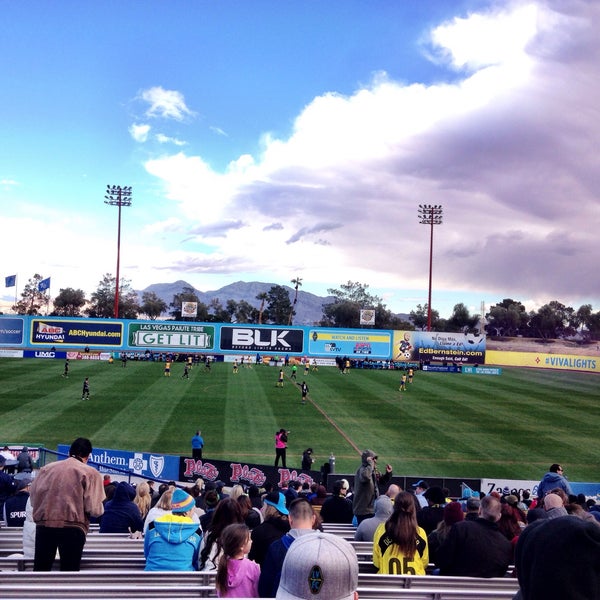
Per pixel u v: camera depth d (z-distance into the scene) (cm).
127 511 1114
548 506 985
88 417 4484
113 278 19175
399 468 3531
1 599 563
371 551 941
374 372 8762
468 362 10181
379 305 19750
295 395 6016
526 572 334
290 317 18312
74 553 793
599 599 316
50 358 9088
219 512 790
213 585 675
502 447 4116
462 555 781
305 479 2797
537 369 10231
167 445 3791
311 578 404
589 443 4319
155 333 9694
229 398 5641
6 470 2400
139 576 662
